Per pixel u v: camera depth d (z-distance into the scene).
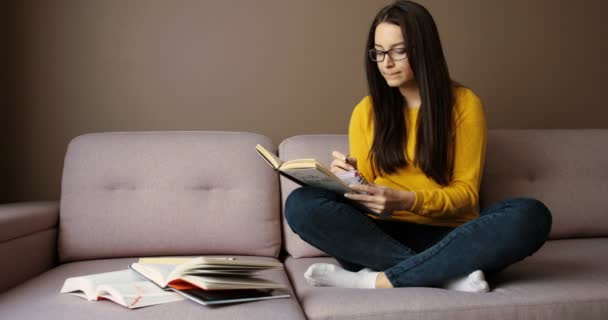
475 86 2.60
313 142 1.98
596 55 2.70
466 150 1.59
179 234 1.79
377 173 1.73
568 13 2.67
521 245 1.33
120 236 1.77
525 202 1.36
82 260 1.78
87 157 1.84
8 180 2.27
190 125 2.39
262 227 1.83
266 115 2.44
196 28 2.39
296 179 1.43
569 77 2.68
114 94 2.34
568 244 1.91
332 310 1.25
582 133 2.15
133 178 1.82
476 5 2.59
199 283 1.19
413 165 1.64
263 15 2.44
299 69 2.46
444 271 1.36
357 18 2.50
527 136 2.10
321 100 2.48
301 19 2.46
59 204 1.86
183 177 1.83
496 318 1.27
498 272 1.47
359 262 1.47
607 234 2.04
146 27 2.36
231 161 1.87
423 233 1.58
